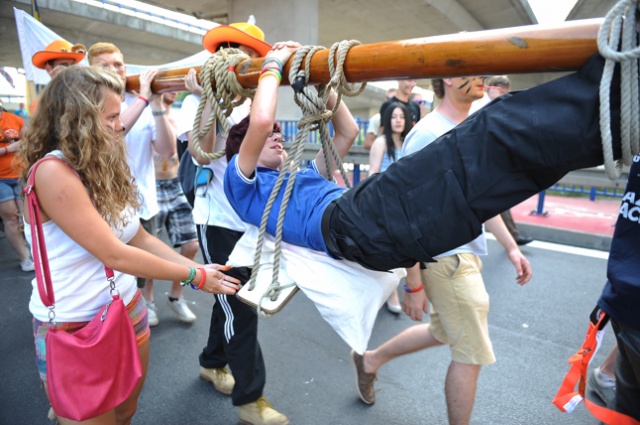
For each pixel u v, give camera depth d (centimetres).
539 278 412
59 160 131
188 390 250
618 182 484
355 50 120
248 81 146
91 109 134
